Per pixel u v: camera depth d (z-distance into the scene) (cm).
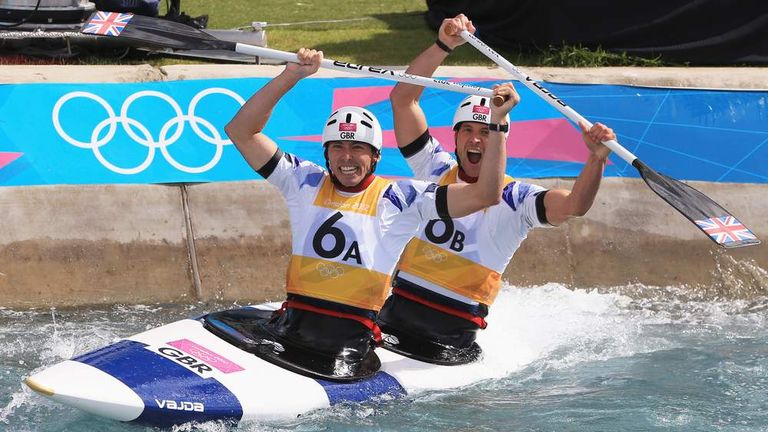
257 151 2080
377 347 2212
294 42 3888
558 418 2122
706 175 3281
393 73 2125
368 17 4481
